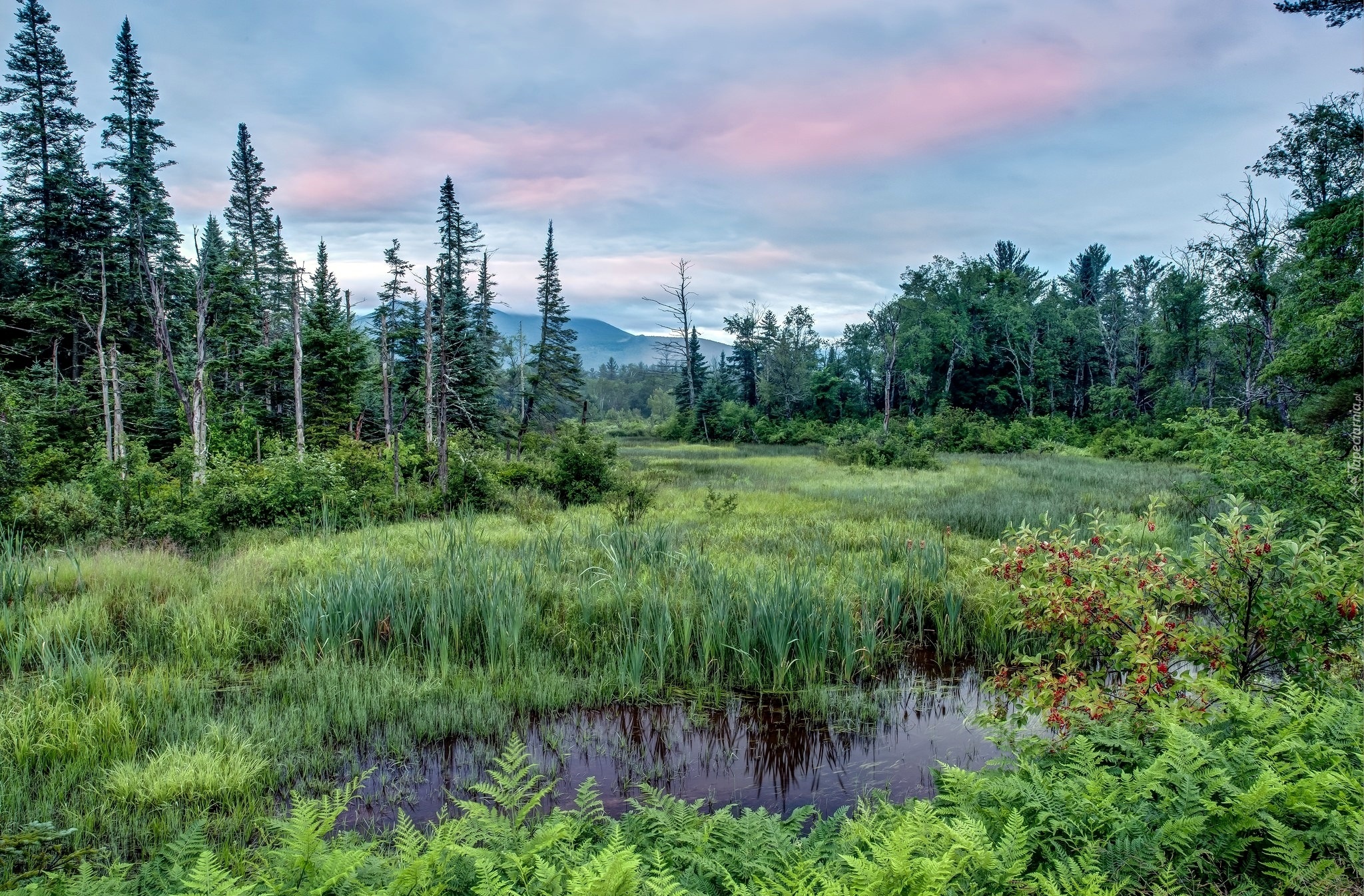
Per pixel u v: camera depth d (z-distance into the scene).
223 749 6.13
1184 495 17.48
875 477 27.58
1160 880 2.74
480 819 3.68
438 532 14.56
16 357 30.34
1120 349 58.78
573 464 20.47
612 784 6.23
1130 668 5.38
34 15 31.22
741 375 76.81
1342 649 4.67
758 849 3.51
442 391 19.41
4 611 8.84
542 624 9.63
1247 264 31.16
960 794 3.70
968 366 64.25
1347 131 23.45
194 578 11.06
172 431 27.84
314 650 8.80
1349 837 2.67
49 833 3.39
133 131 32.81
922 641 9.82
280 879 3.11
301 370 25.97
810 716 7.66
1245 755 3.33
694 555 11.78
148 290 30.55
